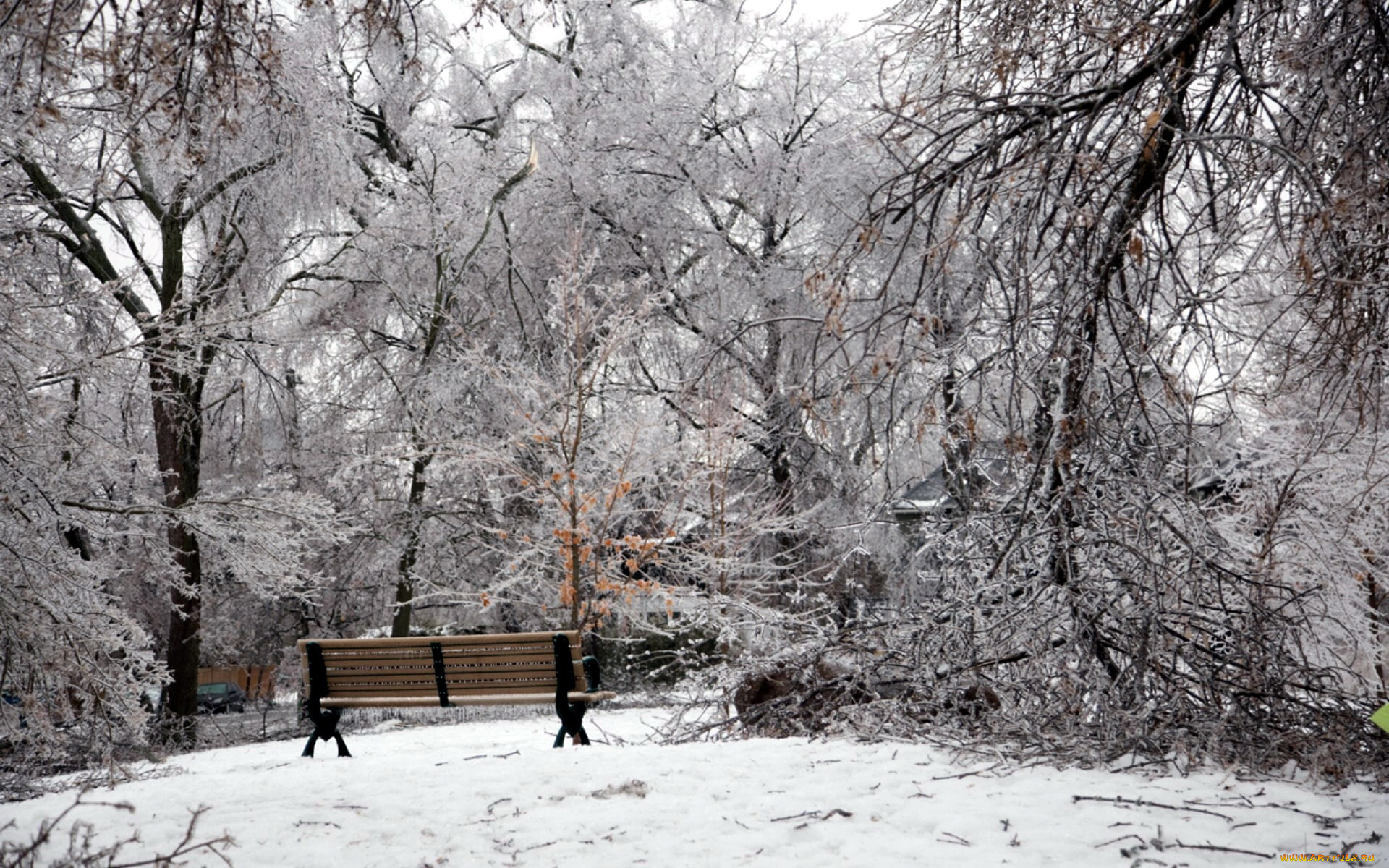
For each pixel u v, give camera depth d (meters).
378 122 17.08
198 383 14.03
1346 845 3.06
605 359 12.38
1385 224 4.27
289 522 11.23
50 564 7.96
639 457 12.68
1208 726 4.61
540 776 4.41
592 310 13.45
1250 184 4.48
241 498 11.11
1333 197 3.91
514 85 18.50
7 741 8.13
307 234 15.42
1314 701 4.82
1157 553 5.18
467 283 17.55
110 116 8.63
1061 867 2.98
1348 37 4.25
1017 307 4.16
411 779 4.53
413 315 17.12
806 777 4.28
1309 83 4.35
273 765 5.80
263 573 11.16
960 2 5.06
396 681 6.46
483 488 16.23
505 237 17.09
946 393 4.94
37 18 3.92
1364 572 7.36
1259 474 7.16
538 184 17.17
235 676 23.78
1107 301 4.27
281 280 15.62
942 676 5.55
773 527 14.19
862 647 6.09
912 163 4.18
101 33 4.02
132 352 9.75
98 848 3.49
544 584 13.34
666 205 16.61
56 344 9.12
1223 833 3.29
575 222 17.12
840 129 15.27
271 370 17.14
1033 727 4.96
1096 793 3.87
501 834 3.49
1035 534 5.16
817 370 4.39
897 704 5.50
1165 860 3.02
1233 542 6.12
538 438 11.84
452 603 17.80
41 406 8.59
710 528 13.98
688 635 15.38
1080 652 5.07
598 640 14.77
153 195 13.44
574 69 18.17
